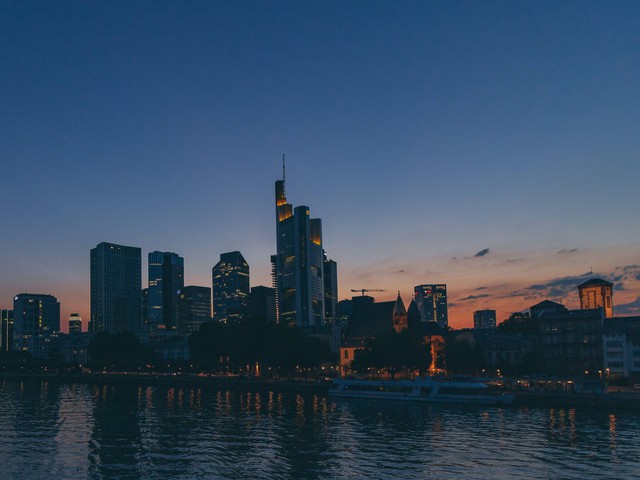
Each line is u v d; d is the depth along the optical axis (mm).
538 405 140750
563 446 92688
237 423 122562
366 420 124188
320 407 151375
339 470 79938
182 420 129000
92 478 77500
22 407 163000
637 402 127875
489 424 114938
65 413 146125
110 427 119125
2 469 82375
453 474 77125
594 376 190625
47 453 92562
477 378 169375
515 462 82938
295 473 78875
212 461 86000
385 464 82875
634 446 91938
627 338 187750
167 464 84562
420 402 157875
